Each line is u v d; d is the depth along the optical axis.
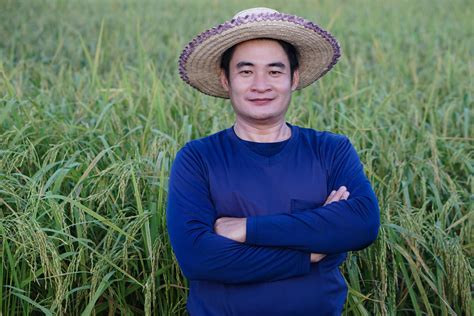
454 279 3.18
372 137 4.71
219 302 2.49
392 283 3.31
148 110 5.24
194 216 2.45
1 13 14.09
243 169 2.50
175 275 3.35
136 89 6.31
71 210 3.27
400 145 4.43
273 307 2.46
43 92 5.55
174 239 2.46
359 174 2.58
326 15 14.91
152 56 9.54
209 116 4.76
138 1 17.94
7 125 4.38
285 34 2.49
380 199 3.63
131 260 3.26
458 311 3.34
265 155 2.52
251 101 2.48
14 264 2.91
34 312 3.27
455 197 3.60
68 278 2.88
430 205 4.11
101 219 3.00
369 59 9.77
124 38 11.12
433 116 5.12
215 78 2.80
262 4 17.25
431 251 3.58
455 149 4.56
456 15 14.71
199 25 13.47
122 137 4.11
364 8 16.22
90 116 5.01
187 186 2.50
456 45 9.63
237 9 16.72
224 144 2.57
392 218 3.56
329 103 5.55
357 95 5.98
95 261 3.27
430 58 8.78
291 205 2.48
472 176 4.03
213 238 2.38
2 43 10.49
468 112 5.13
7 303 3.08
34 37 11.03
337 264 2.61
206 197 2.50
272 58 2.48
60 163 3.72
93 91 5.62
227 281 2.39
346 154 2.60
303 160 2.54
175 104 5.25
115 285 3.31
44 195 3.14
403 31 11.86
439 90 6.84
